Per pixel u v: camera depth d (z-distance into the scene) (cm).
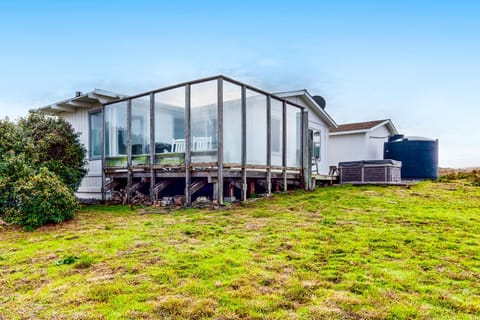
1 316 279
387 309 279
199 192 1000
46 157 909
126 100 973
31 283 351
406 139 1452
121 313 275
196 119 870
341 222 584
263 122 946
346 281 336
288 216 650
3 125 848
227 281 336
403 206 722
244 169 834
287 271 363
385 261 392
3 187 688
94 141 1134
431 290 315
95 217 734
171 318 268
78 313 278
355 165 1102
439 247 440
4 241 538
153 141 895
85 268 387
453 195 864
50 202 654
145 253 430
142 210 811
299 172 1044
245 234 520
